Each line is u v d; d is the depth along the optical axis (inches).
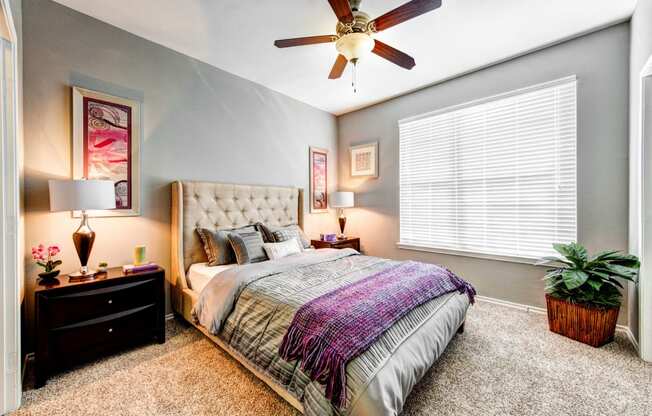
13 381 60.0
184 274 104.2
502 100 118.0
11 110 61.3
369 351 50.6
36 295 67.1
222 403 61.7
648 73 76.6
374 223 166.6
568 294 89.7
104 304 78.6
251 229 123.3
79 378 70.6
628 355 79.3
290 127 154.8
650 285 76.0
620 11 86.9
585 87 99.3
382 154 162.2
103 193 78.5
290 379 54.7
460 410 59.0
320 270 88.4
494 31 96.3
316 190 169.5
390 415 46.3
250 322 67.9
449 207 135.3
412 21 90.4
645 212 77.2
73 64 86.7
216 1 82.3
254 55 112.3
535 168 110.7
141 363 77.4
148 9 85.9
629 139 91.4
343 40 76.6
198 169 116.2
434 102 139.0
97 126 90.8
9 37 60.5
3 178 59.1
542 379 69.1
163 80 106.0
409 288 71.4
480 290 125.6
